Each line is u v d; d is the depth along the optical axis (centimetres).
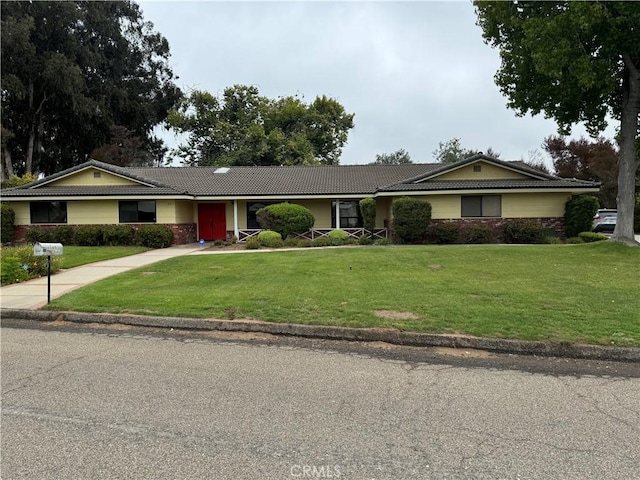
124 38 4131
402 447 300
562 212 1872
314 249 1584
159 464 279
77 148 4156
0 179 3219
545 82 1389
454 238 1819
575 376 439
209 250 1705
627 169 1359
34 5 3359
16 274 973
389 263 1141
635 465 277
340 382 422
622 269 1011
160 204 1975
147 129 4447
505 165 1909
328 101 4062
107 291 835
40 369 462
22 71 3347
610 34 1184
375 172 2383
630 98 1333
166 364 477
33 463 281
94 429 327
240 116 3909
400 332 553
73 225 1959
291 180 2258
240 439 311
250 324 608
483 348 523
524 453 291
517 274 955
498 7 1362
